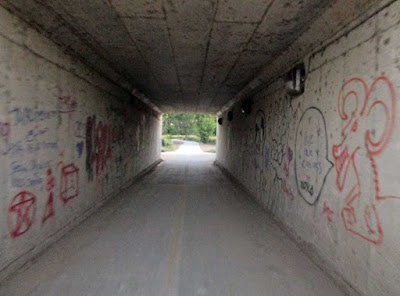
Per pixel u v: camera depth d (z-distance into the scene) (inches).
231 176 417.1
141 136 429.1
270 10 131.3
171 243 163.2
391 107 91.7
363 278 103.5
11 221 120.8
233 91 344.2
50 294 109.0
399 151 87.7
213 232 183.8
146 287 115.4
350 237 112.5
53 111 156.0
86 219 205.9
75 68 184.2
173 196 294.5
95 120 224.8
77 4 129.5
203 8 131.8
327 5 120.3
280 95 207.5
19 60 124.3
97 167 232.5
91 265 133.6
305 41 154.4
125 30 159.0
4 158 116.0
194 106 524.7
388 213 91.7
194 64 229.0
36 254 140.7
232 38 168.4
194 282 120.1
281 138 202.7
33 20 131.3
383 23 96.1
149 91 374.3
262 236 178.2
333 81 129.8
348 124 116.5
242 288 116.0
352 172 112.5
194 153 1035.9
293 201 175.0
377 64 99.0
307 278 125.0
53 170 157.4
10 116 119.0
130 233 178.7
